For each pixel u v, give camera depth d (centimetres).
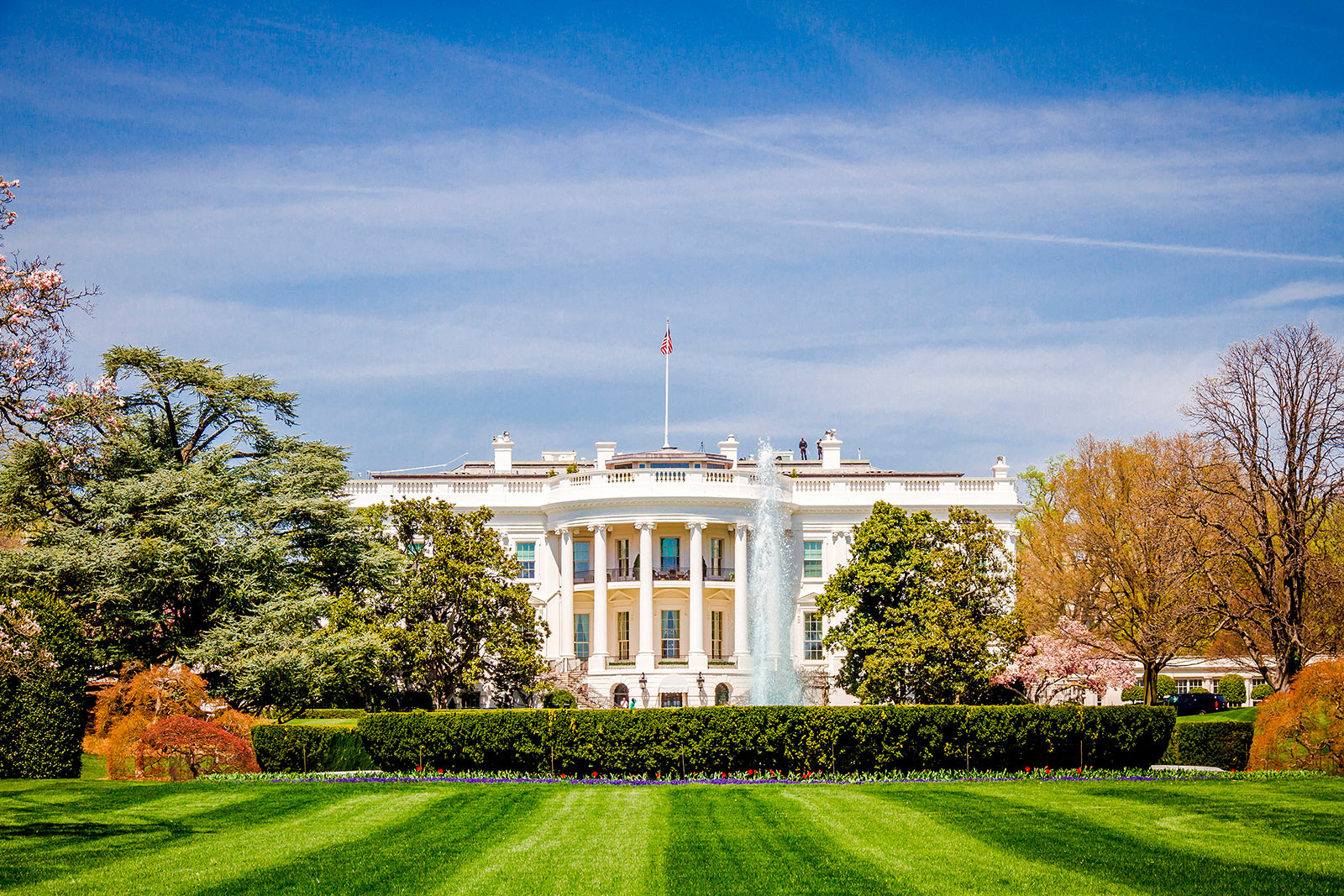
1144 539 5631
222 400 4881
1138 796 2914
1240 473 5491
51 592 3888
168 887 2030
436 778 3384
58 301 2906
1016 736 3512
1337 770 3516
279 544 4409
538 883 2069
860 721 3447
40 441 3856
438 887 2044
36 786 3103
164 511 4297
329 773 3547
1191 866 2158
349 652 4266
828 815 2655
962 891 2011
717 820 2609
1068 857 2231
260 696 4125
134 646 4141
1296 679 3669
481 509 5659
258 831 2494
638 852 2286
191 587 4303
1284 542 5247
